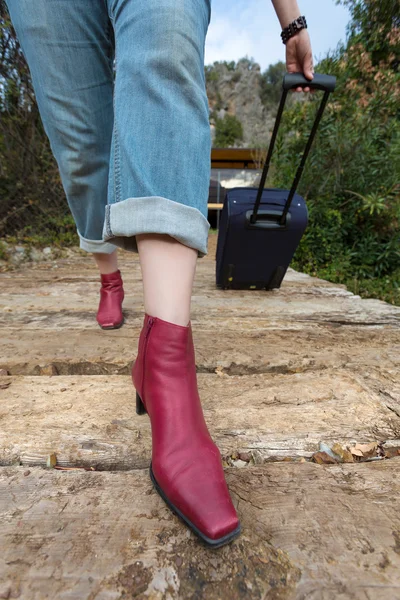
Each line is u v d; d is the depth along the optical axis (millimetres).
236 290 2277
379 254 3510
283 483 666
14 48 3611
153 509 603
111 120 1067
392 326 1541
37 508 602
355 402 934
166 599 469
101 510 600
